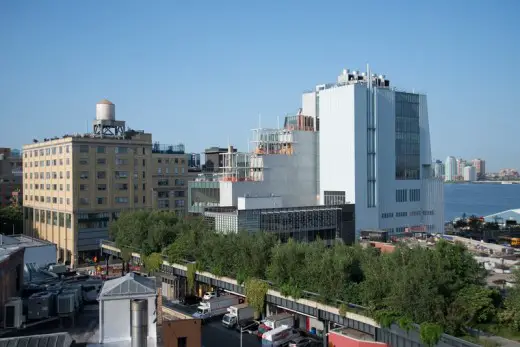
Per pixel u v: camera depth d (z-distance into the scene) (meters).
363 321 64.62
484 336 58.00
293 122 147.50
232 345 75.50
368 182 132.00
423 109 147.12
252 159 134.50
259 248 83.81
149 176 163.62
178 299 102.31
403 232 139.50
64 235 152.88
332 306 69.19
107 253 136.62
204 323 86.69
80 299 57.06
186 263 100.69
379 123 134.62
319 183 141.00
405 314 59.69
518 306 58.44
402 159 141.62
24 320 50.69
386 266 68.00
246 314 85.81
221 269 89.44
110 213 155.12
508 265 92.88
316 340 77.56
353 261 76.19
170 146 195.62
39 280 76.38
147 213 129.38
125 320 42.72
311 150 140.88
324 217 118.69
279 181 134.50
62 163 154.00
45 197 164.00
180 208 183.75
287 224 111.81
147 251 113.75
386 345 62.44
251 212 107.00
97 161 153.38
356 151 129.50
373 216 131.62
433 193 148.50
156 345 43.06
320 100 137.00
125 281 43.41
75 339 45.84
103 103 162.75
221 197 128.75
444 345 56.25
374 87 134.25
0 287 50.84
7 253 56.12
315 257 74.94
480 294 60.91
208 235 98.88
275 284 78.12
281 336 75.50
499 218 190.62
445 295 60.84
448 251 68.94
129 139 160.62
